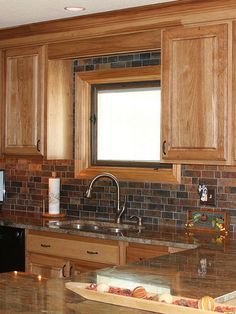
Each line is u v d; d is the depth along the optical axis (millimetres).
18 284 2502
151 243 3828
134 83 4672
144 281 2537
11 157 5051
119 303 2146
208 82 3854
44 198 5230
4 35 4953
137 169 4664
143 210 4617
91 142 4961
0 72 5043
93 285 2312
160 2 3953
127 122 4758
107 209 4824
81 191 4973
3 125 5055
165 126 4066
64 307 2117
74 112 4973
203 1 3814
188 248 3664
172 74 4023
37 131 4840
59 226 4465
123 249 3977
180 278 2609
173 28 4020
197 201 4324
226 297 2293
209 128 3852
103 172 4824
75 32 4551
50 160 5180
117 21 4281
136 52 4359
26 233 4531
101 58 4809
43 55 4793
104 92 4883
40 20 4555
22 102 4926
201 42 3881
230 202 4160
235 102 3738
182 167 4402
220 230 4102
